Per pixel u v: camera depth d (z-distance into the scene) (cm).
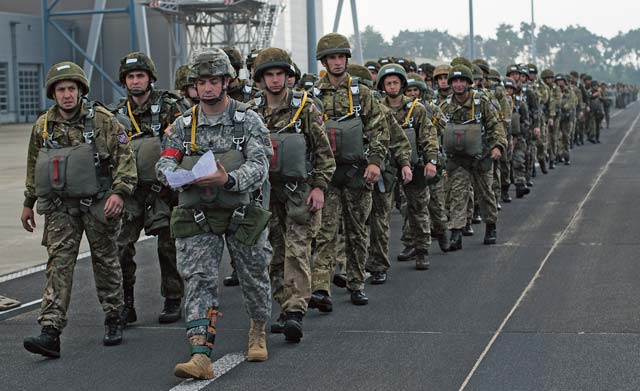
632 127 8106
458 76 2069
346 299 1633
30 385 1174
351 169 1502
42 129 1294
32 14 10694
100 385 1166
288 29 11100
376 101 1513
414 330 1398
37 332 1468
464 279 1789
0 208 3030
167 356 1297
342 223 1722
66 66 1270
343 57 1506
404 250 2038
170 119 1432
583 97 5750
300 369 1209
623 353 1247
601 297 1590
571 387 1111
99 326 1481
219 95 1136
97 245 1320
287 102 1348
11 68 10112
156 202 1443
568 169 4194
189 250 1155
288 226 1349
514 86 3106
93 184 1277
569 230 2392
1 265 2067
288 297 1343
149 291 1759
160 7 7769
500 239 2281
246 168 1121
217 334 1409
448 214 2230
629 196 3103
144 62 1428
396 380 1152
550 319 1443
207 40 8356
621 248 2092
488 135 2117
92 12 7419
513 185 3594
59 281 1288
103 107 1302
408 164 1677
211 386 1144
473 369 1191
